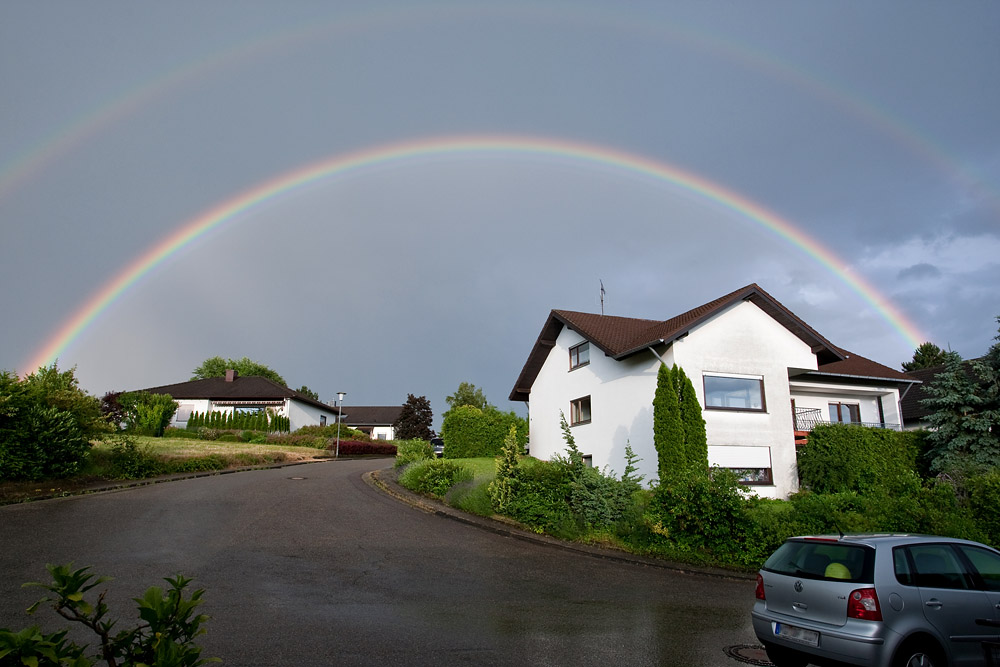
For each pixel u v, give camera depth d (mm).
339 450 42562
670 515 14828
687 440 20516
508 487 17328
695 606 10414
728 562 14039
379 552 13133
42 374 21922
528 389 33281
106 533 13375
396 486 22484
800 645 6777
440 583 11031
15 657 2906
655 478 22219
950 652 6578
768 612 7266
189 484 21391
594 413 26469
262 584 10203
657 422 20828
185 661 3303
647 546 14711
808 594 6867
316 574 11078
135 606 8727
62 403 20625
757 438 22828
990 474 15500
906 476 19094
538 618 9086
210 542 13102
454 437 34219
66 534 13055
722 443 22281
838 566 6805
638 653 7578
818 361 26297
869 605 6395
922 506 14875
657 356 22562
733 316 23516
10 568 10336
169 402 42594
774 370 23734
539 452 31234
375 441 49719
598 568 13094
